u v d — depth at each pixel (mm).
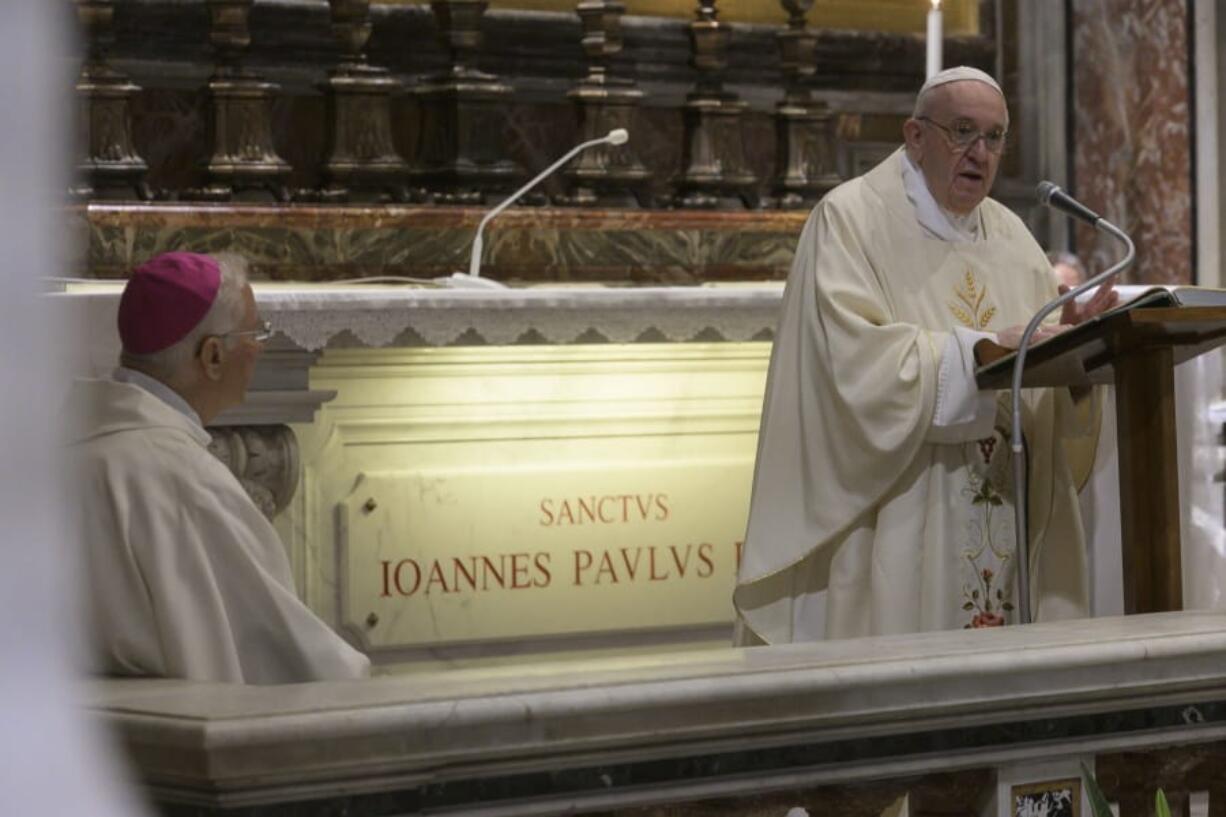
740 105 11523
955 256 7195
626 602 9633
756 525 7141
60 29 1146
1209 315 5781
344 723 3473
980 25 13188
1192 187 12867
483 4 10711
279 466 8492
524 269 10508
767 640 7195
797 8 11734
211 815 3453
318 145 10766
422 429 9258
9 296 1122
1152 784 4773
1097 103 13172
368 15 10523
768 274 11195
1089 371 6414
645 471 9664
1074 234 13211
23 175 1123
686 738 3967
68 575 1152
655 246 10859
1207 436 8703
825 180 11797
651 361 9703
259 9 10516
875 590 6930
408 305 8211
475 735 3650
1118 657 4516
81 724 1189
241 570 4703
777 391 7172
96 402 4859
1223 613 5293
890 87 12609
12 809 1125
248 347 5395
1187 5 12812
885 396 6684
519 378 9438
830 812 4254
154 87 10312
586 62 11375
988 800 4500
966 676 4293
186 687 3900
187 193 10055
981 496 6996
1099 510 7645
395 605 9141
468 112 10711
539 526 9438
